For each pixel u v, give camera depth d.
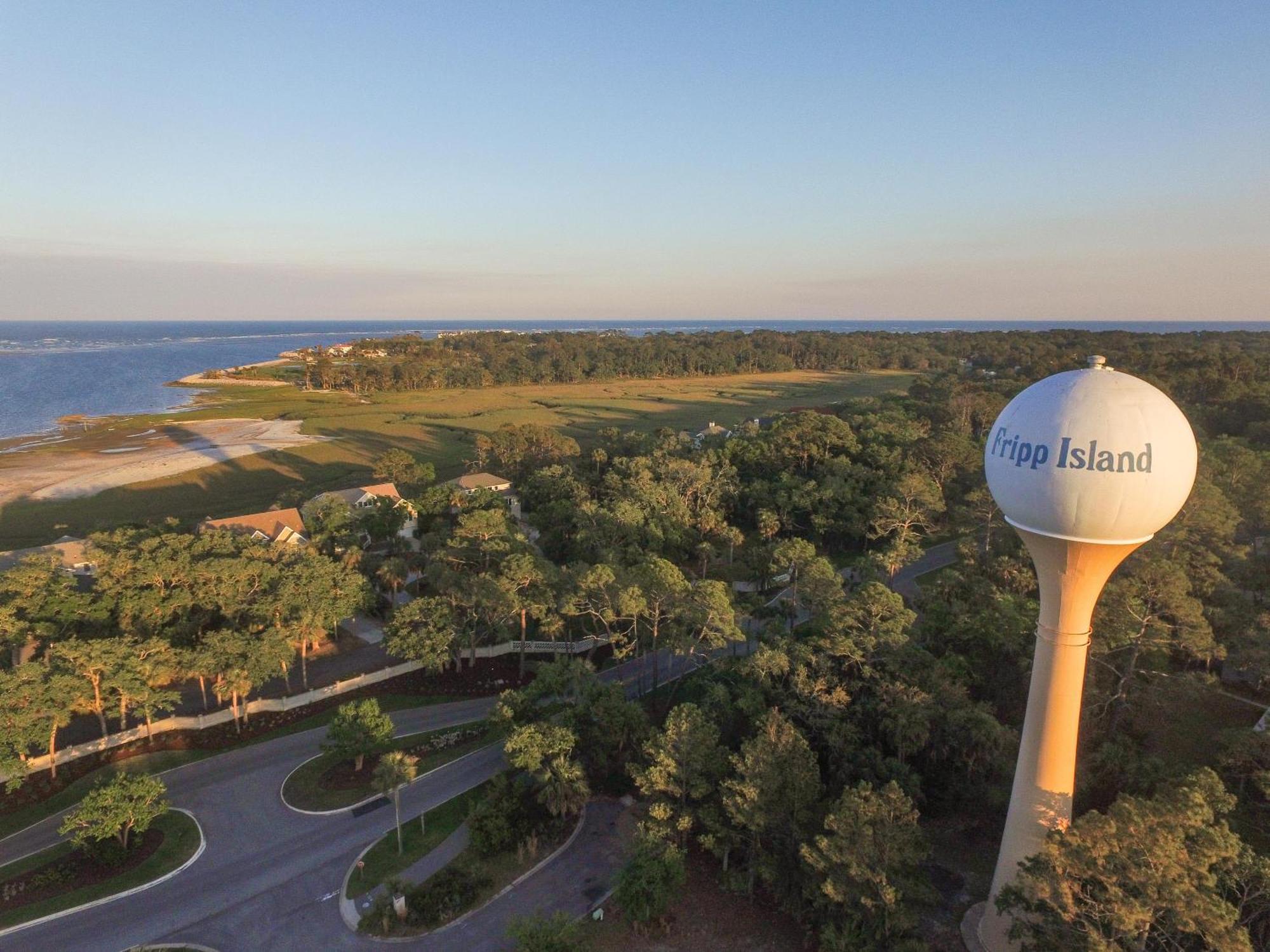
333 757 47.47
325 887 36.84
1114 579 41.53
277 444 150.38
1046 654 28.97
